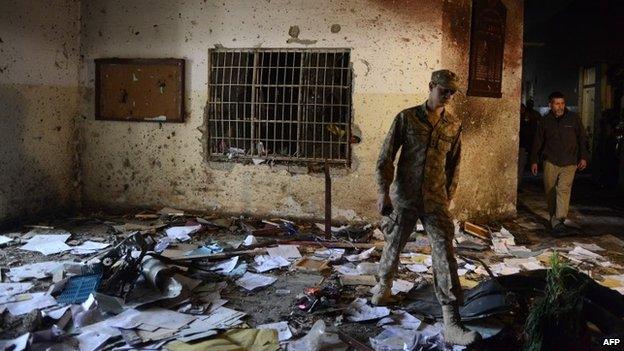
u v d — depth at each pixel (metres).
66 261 5.66
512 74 8.30
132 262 4.79
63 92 7.91
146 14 7.92
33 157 7.44
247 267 5.63
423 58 7.25
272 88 7.77
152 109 7.99
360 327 4.18
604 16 13.63
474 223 7.84
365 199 7.50
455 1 7.33
